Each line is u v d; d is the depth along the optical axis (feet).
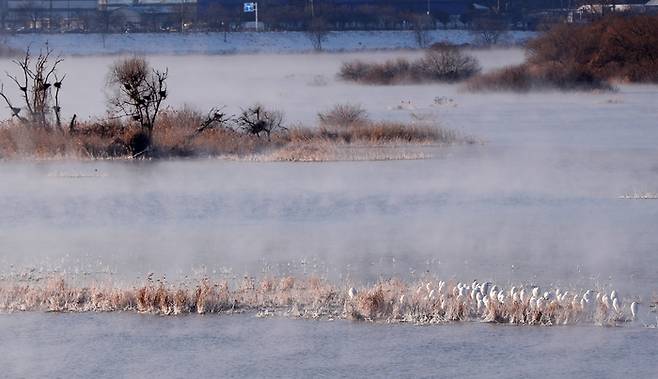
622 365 169.48
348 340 181.47
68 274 226.79
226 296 203.62
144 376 165.68
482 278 223.92
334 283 218.59
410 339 181.88
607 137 515.91
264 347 178.09
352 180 368.68
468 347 177.88
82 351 176.76
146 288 201.98
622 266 235.81
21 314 195.93
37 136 431.84
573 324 190.39
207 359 172.76
